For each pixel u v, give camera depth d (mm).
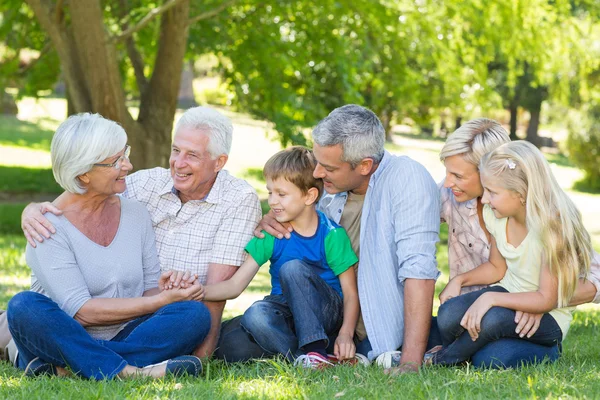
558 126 34594
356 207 4121
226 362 3834
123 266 3736
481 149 3725
